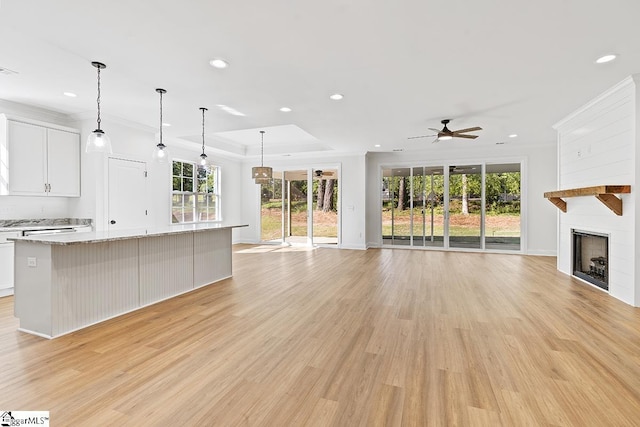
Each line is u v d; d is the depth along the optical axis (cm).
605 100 402
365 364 230
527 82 360
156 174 609
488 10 226
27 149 440
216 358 239
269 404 184
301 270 563
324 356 242
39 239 279
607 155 400
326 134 632
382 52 290
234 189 918
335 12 229
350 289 435
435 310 347
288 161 904
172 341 269
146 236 339
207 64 313
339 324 307
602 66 319
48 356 242
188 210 761
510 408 180
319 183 932
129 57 298
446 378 211
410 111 470
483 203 779
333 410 179
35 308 282
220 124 548
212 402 186
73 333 286
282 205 916
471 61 308
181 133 609
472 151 780
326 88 379
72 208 514
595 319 316
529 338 272
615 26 246
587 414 174
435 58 301
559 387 200
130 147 549
